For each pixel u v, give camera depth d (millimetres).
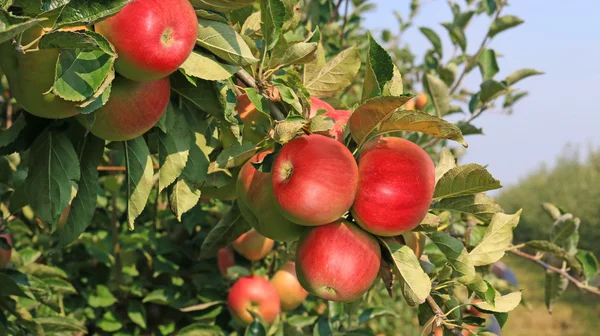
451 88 1730
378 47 812
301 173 787
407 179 796
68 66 713
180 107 880
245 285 1395
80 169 846
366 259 814
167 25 745
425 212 813
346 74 977
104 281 1561
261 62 866
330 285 815
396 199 793
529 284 8172
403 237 851
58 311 1144
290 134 805
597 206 9133
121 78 785
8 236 1124
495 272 1556
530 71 1508
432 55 1935
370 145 824
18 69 734
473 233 1186
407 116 788
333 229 820
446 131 790
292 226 856
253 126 922
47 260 1536
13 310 1040
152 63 748
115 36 731
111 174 1638
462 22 1835
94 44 692
